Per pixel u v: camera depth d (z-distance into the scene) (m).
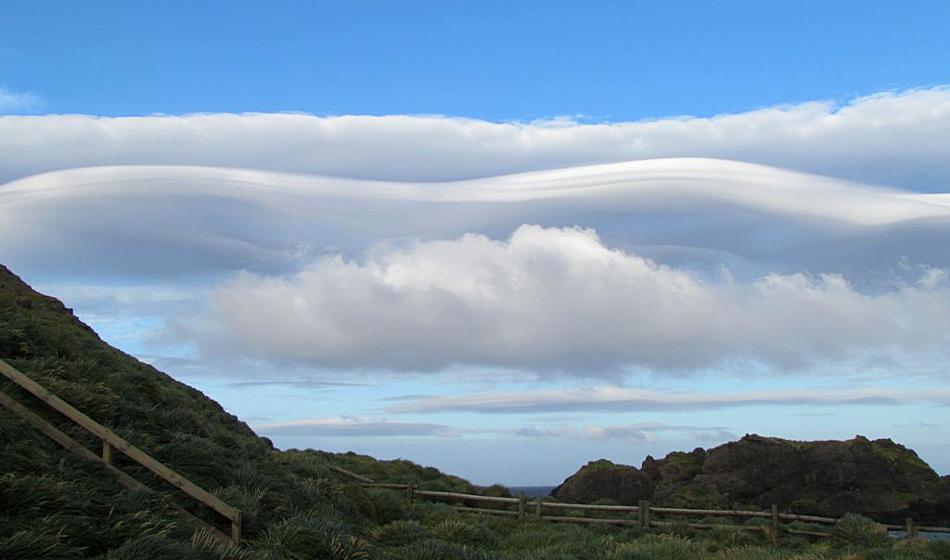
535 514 23.89
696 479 36.88
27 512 9.85
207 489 13.68
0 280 26.75
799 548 20.23
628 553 16.91
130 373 19.09
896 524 35.59
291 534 11.88
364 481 26.16
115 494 11.70
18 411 12.86
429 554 13.16
